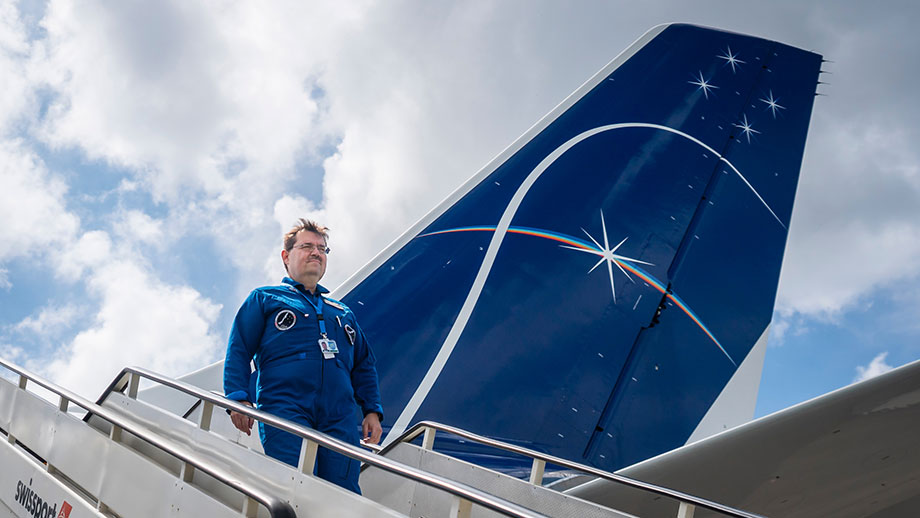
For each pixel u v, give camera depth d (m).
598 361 7.01
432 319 6.77
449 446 6.24
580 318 7.12
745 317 7.82
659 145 8.23
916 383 3.15
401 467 3.00
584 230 7.50
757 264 8.09
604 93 8.38
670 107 8.46
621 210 7.72
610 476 4.21
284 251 4.53
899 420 3.29
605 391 6.92
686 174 8.11
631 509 4.37
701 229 7.89
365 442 4.50
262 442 4.01
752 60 8.97
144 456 4.23
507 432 6.46
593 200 7.70
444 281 6.97
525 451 4.87
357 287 6.90
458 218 7.32
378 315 6.73
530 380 6.70
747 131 8.62
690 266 7.71
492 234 7.28
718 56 8.80
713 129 8.48
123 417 4.70
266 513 3.52
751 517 3.76
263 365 4.17
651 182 8.02
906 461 3.48
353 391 4.39
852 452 3.47
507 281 7.06
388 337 6.63
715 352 7.53
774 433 3.46
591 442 6.70
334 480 3.98
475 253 7.14
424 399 6.40
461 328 6.75
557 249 7.35
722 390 7.43
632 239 7.61
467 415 6.43
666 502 4.27
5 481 5.38
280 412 3.96
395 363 6.52
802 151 8.78
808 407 3.36
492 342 6.77
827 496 3.75
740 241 8.10
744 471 3.69
